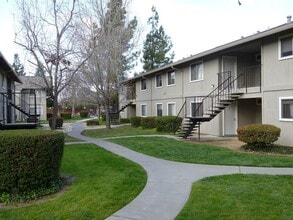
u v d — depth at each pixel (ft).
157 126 67.00
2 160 18.89
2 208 17.49
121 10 75.41
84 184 22.06
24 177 19.30
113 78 76.33
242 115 58.08
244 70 58.49
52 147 20.43
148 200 18.61
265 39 45.39
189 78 67.92
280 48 42.63
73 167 28.22
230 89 55.42
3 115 57.26
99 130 78.48
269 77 44.75
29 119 72.74
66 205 17.65
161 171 26.78
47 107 157.89
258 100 58.03
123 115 119.03
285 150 37.58
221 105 53.21
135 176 24.67
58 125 89.30
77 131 78.02
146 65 144.66
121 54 78.13
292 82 40.60
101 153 37.11
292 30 40.09
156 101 86.02
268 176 24.03
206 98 58.44
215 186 21.33
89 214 16.31
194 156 34.12
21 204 18.29
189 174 25.52
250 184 21.67
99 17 69.72
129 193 19.88
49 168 20.39
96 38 69.77
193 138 53.11
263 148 38.52
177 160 32.09
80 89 79.00
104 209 17.04
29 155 19.42
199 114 62.28
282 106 42.47
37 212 16.70
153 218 15.79
